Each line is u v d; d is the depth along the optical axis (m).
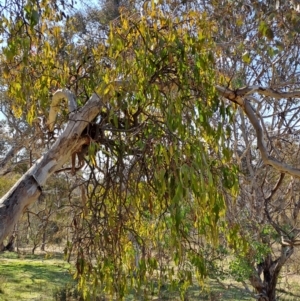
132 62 3.05
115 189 3.59
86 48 4.31
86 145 3.40
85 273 3.80
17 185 2.89
